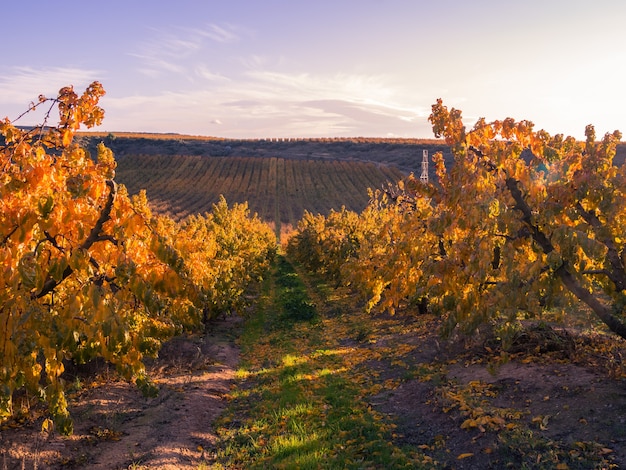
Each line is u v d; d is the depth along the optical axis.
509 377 8.48
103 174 5.92
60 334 4.88
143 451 7.24
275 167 116.38
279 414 8.77
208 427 8.68
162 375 11.83
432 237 9.45
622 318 9.66
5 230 4.90
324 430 7.68
